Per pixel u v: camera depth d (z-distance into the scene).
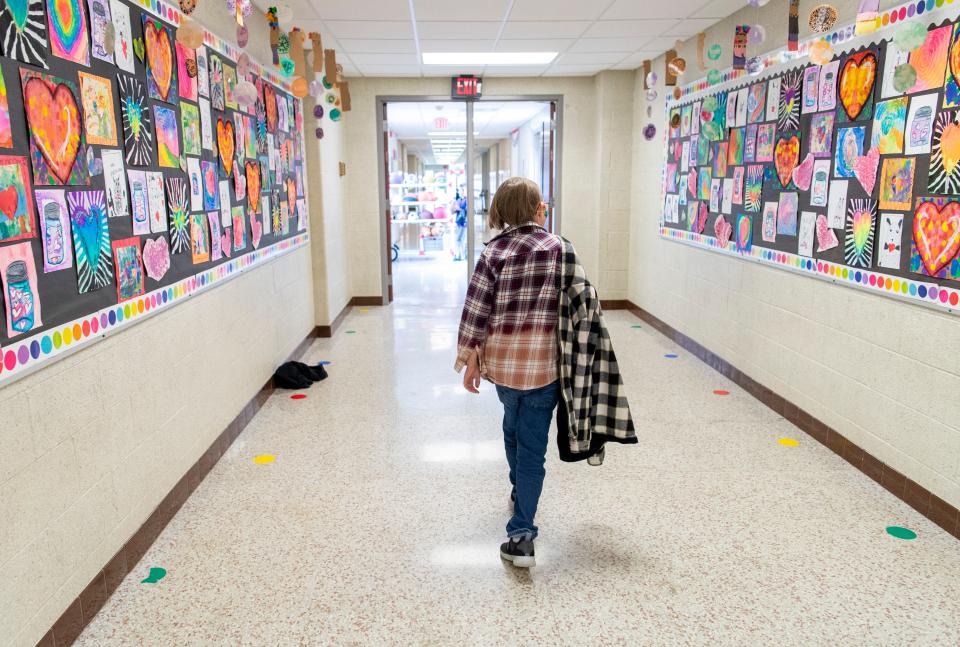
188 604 2.10
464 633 1.97
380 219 7.54
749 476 3.05
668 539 2.50
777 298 3.92
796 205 3.69
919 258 2.67
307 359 5.27
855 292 3.12
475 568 2.31
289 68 4.34
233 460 3.28
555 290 2.11
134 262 2.36
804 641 1.92
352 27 4.92
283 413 3.99
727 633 1.96
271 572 2.29
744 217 4.37
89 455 2.03
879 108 2.93
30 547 1.71
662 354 5.36
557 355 2.13
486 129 13.42
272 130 4.43
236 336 3.60
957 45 2.43
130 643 1.92
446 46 5.64
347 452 3.38
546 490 2.92
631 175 7.11
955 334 2.47
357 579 2.25
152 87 2.53
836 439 3.30
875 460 2.98
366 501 2.83
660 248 6.18
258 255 4.05
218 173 3.31
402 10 4.45
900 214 2.78
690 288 5.40
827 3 3.34
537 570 2.30
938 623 1.99
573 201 7.51
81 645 1.91
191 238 2.93
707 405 4.08
